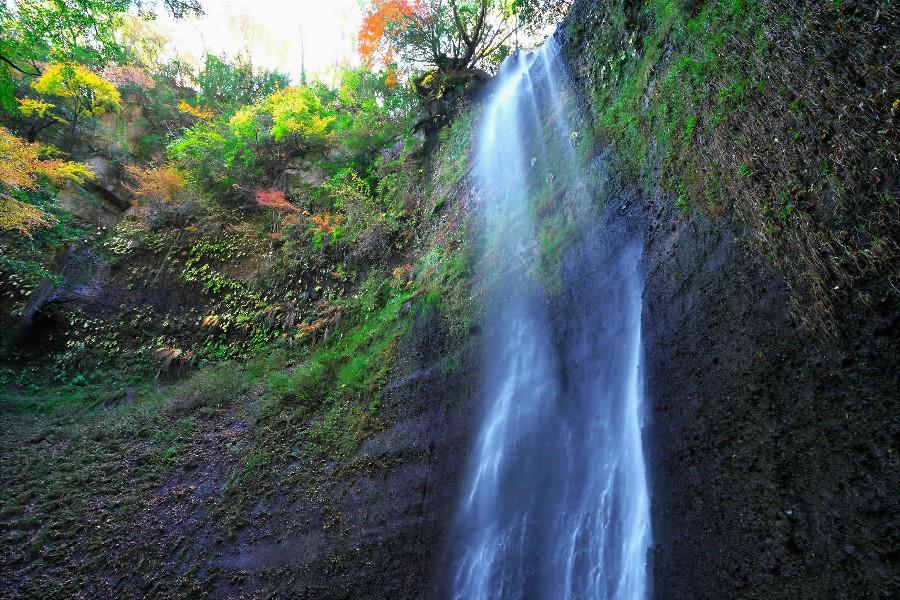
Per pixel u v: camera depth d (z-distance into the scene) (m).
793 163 2.65
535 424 4.88
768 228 2.78
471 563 4.43
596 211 5.36
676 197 3.93
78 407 8.45
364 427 6.36
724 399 2.88
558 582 3.89
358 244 10.05
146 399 8.66
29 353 9.27
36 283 9.94
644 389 3.73
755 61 3.11
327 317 9.21
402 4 10.66
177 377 9.28
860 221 2.18
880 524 1.88
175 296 10.72
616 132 5.43
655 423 3.50
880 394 1.98
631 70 5.55
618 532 3.62
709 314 3.19
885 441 1.93
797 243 2.54
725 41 3.49
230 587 4.95
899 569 1.78
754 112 3.04
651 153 4.54
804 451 2.29
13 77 11.94
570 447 4.46
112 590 5.07
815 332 2.35
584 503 4.05
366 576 4.68
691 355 3.28
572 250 5.47
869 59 2.25
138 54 19.88
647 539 3.30
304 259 10.65
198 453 7.00
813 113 2.56
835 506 2.08
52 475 6.63
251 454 6.67
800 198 2.56
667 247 3.89
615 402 4.12
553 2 10.44
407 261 9.11
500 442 5.05
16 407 8.20
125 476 6.66
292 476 6.13
